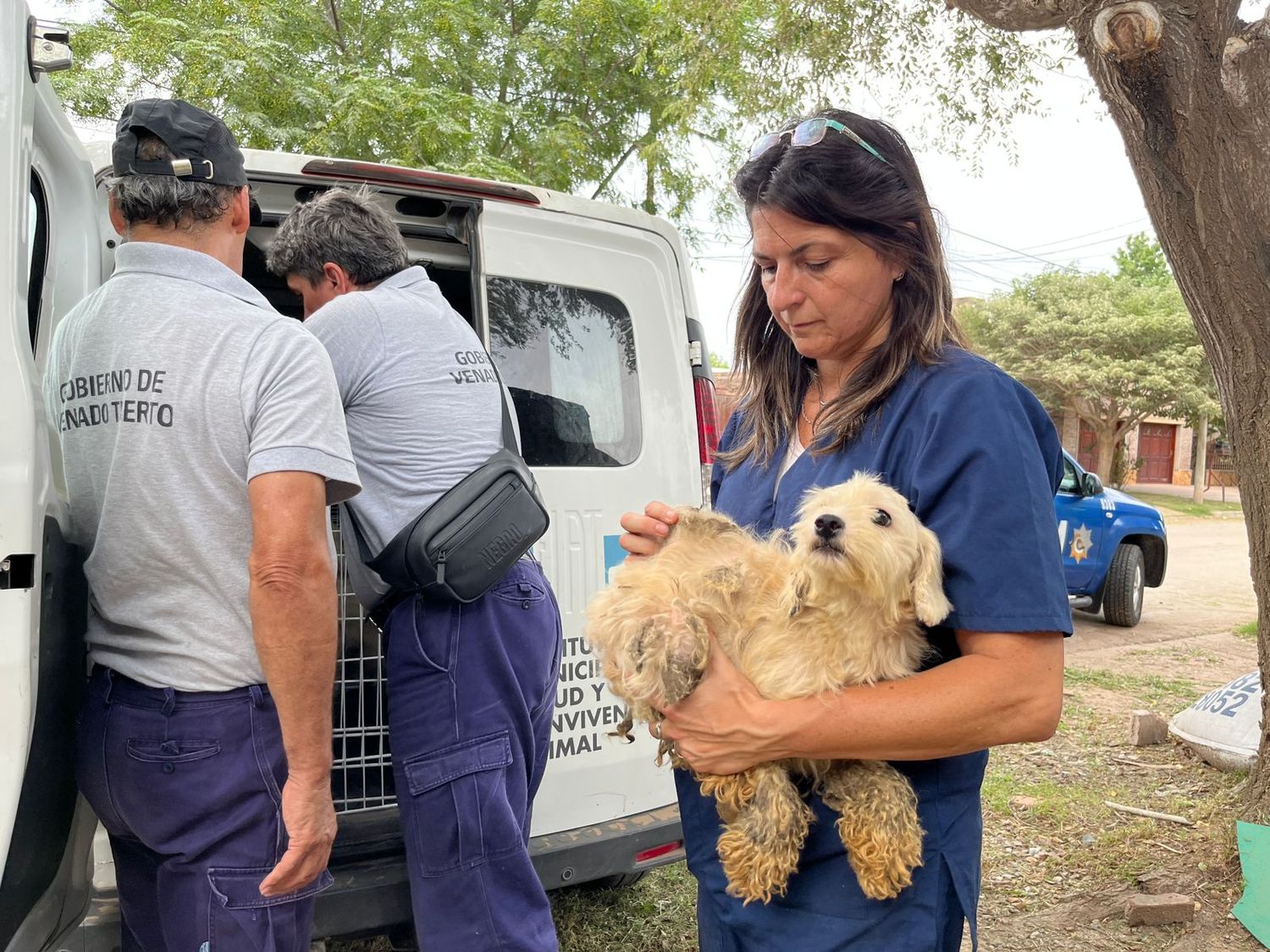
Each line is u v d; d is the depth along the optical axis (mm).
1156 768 5016
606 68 12008
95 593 1856
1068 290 30625
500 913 2236
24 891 1809
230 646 1834
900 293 1483
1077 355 28938
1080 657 7914
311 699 1832
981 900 3668
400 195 3027
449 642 2271
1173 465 41312
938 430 1365
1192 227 3658
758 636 1396
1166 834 4148
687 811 1672
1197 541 20422
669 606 1399
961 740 1266
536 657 2428
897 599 1290
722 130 11922
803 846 1440
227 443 1821
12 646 1564
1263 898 3352
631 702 1447
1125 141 3732
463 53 11016
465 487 2316
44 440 1681
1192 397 28047
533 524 2404
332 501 1978
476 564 2273
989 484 1311
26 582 1582
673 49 10289
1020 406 1393
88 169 2451
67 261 2355
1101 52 3533
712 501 1894
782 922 1456
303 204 2646
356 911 2438
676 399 3463
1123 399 29031
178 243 1956
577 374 3238
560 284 3242
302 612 1791
